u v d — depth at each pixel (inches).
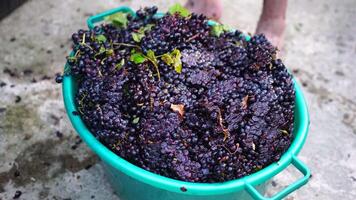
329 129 53.4
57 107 53.3
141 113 37.2
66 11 64.3
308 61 60.4
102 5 65.6
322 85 57.9
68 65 41.2
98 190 46.6
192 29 41.9
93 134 38.5
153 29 41.4
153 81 38.0
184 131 36.7
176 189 34.9
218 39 42.3
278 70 40.8
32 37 60.6
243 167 36.6
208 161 36.3
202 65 39.9
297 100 41.1
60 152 49.3
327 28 65.1
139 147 36.9
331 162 50.5
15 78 55.8
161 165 36.5
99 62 40.2
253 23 64.7
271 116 37.9
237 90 38.8
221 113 37.5
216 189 35.0
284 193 34.9
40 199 45.5
